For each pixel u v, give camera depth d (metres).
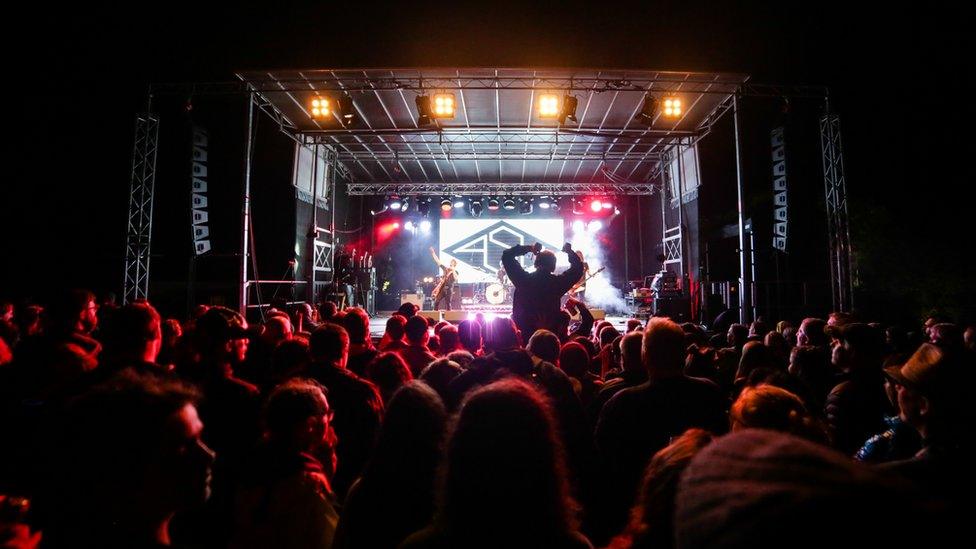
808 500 0.35
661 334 2.28
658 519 1.09
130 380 1.13
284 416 1.71
